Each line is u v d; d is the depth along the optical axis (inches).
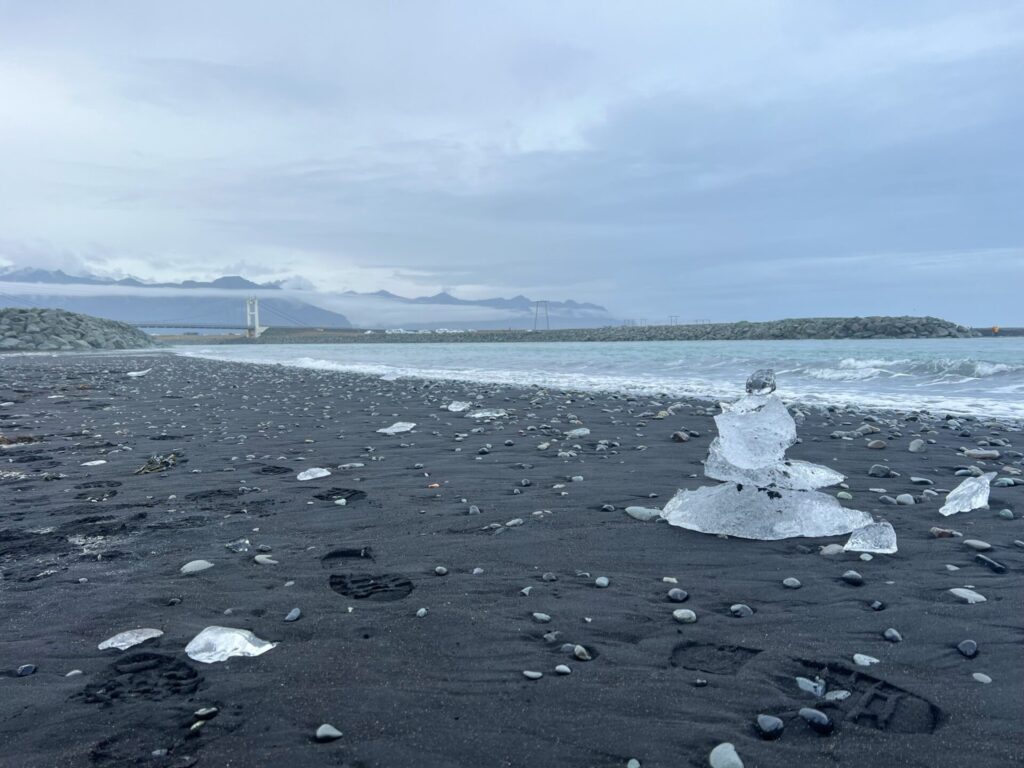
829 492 178.7
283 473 217.0
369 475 212.4
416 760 68.9
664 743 71.5
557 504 171.8
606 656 92.0
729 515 147.3
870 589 112.8
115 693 83.6
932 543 135.5
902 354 899.4
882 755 68.4
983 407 370.6
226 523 159.8
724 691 82.1
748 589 114.9
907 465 213.0
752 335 2046.0
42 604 112.3
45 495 189.0
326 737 72.9
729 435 155.6
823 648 92.7
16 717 78.5
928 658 89.0
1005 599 106.8
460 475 209.2
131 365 998.4
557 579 121.3
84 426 332.2
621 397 448.5
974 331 2052.2
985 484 164.7
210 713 78.0
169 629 101.7
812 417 337.7
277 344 3491.6
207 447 268.1
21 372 767.7
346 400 458.0
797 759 68.2
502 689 83.4
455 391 507.5
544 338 2778.1
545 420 334.6
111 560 134.3
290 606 110.0
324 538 147.3
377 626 102.2
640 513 158.9
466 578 122.4
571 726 75.0
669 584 118.0
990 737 70.9
